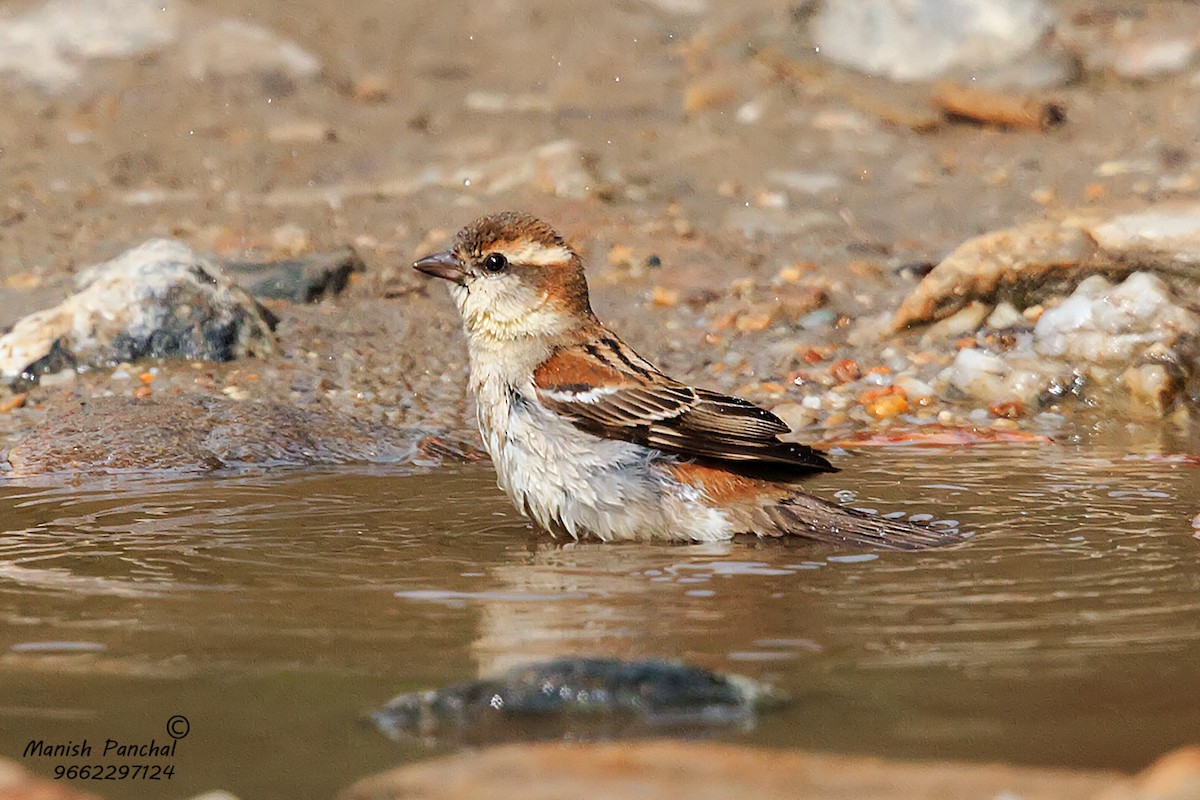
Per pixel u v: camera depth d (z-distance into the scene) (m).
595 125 19.75
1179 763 5.02
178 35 21.75
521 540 9.56
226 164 18.88
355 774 5.63
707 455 9.66
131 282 14.38
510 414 10.04
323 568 8.67
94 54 21.44
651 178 18.22
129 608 7.78
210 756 5.84
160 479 11.29
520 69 21.53
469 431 12.82
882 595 8.03
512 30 22.48
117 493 10.77
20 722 6.19
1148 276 13.97
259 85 20.97
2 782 5.25
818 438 12.58
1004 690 6.43
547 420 9.85
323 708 6.32
